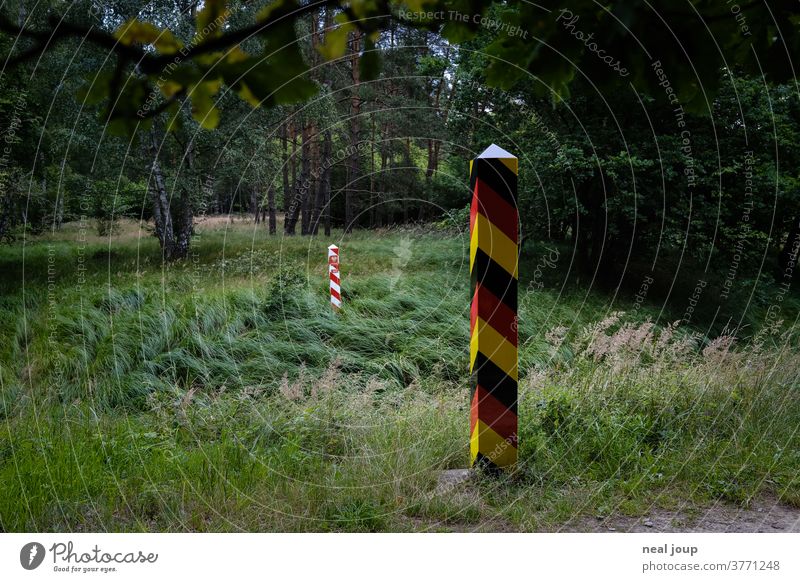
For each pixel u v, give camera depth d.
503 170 3.58
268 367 8.23
